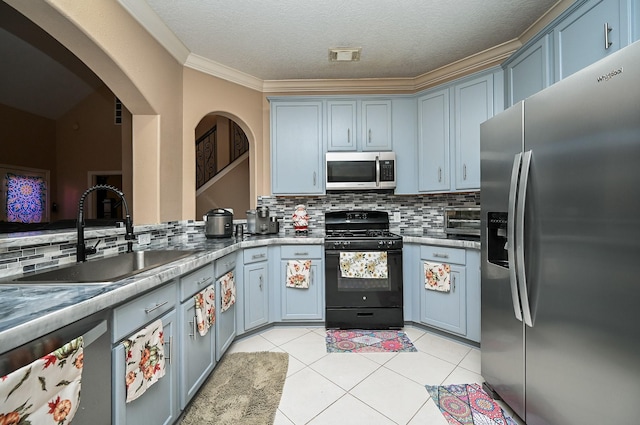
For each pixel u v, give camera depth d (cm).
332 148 281
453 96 250
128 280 106
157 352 119
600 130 94
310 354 207
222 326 193
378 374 182
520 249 125
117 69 174
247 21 202
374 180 272
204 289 169
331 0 181
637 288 85
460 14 194
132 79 183
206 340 169
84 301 83
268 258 250
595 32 143
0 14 298
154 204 213
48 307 77
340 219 293
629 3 127
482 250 166
